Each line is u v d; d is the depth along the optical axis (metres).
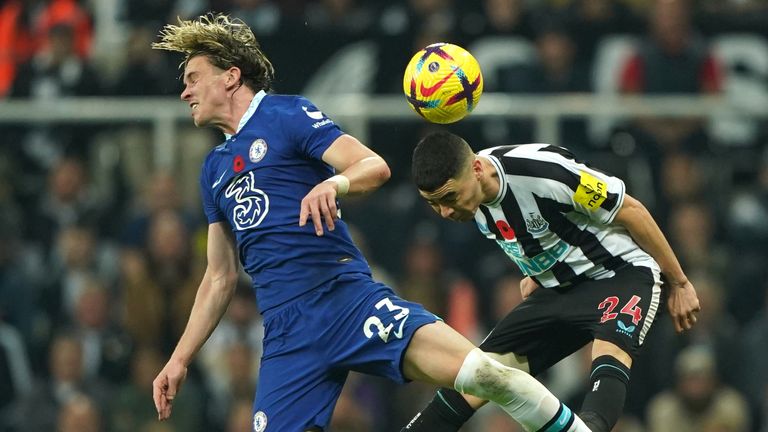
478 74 21.98
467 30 44.19
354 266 22.00
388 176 21.31
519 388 20.69
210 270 23.39
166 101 42.56
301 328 21.83
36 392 38.69
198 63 22.62
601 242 22.95
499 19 44.53
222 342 38.75
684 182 41.97
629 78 44.41
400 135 41.50
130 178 41.91
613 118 42.66
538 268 23.20
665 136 42.91
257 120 22.42
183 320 39.41
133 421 38.22
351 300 21.69
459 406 23.38
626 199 22.58
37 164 42.12
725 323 40.28
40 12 47.16
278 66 43.66
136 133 42.16
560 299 23.27
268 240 22.03
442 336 21.03
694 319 23.33
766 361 39.47
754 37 46.38
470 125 42.00
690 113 43.16
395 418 38.34
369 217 40.59
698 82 44.53
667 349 39.25
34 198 41.75
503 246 23.25
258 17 44.94
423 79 21.86
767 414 38.69
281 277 21.98
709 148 43.00
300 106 22.30
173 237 39.75
